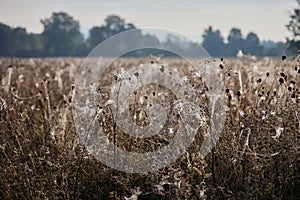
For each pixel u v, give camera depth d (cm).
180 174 409
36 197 429
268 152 448
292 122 475
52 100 737
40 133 576
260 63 937
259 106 492
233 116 511
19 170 461
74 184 461
